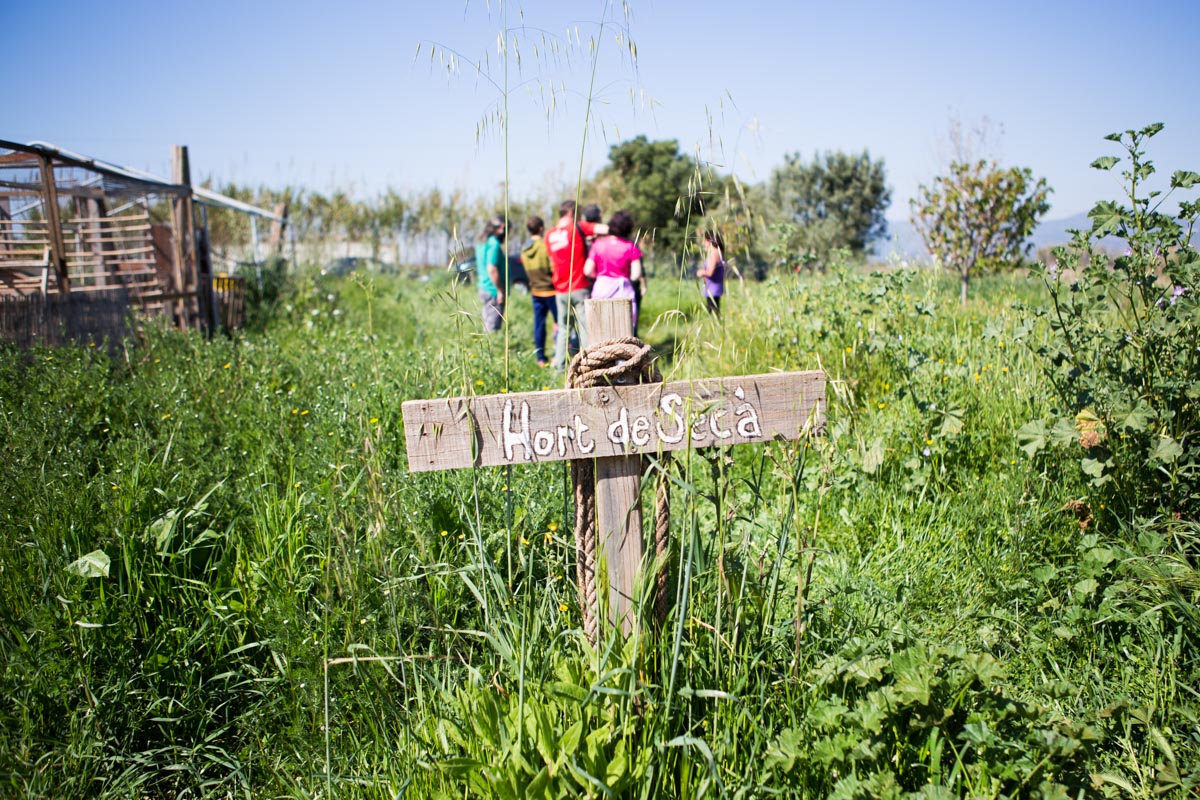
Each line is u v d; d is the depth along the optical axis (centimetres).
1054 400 465
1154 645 296
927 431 461
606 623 244
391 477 372
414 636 284
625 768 219
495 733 229
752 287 795
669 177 2938
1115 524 372
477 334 279
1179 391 362
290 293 1473
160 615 315
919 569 370
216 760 271
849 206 2631
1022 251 1301
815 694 243
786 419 252
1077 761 215
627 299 244
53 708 268
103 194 1116
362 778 254
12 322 786
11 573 314
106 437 536
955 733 224
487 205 2628
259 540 355
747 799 222
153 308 1072
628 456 245
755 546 296
